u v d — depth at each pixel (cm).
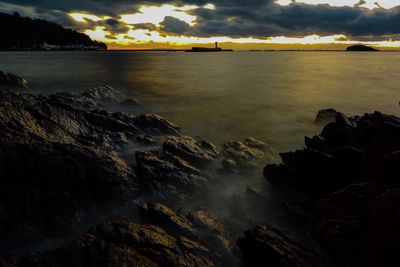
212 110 4316
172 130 2575
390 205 839
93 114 2308
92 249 959
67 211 1309
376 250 859
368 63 17688
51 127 1900
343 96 5788
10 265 903
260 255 1054
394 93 6159
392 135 1377
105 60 17438
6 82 5222
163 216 1259
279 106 4741
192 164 1850
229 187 1702
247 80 8450
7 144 1455
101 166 1476
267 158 1975
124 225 1075
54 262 917
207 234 1265
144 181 1567
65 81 6944
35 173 1351
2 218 1202
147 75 9188
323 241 1076
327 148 1895
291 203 1545
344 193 1184
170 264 965
